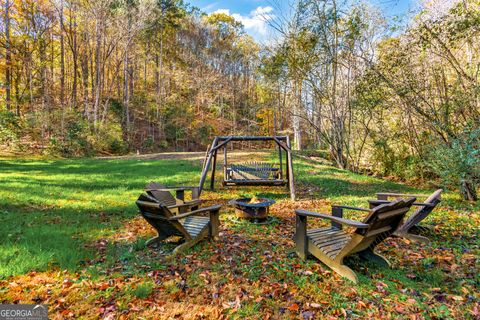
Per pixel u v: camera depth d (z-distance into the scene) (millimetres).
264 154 19344
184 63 41531
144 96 37250
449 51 7363
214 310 2553
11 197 6723
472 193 7094
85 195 7523
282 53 13859
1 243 3900
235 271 3293
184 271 3297
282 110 18969
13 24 24250
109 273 3232
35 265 3271
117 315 2469
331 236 3717
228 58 45750
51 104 27078
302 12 13320
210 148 8359
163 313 2508
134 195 7715
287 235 4652
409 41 8508
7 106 23516
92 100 30141
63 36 26812
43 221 5152
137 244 4070
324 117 15625
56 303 2623
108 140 25078
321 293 2812
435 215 5719
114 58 33562
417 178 11633
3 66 23031
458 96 7402
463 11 7031
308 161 16500
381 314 2475
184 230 3863
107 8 26234
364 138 13742
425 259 3596
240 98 42594
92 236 4461
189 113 36594
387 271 3316
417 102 8852
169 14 36594
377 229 3121
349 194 8352
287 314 2492
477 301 2672
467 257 3637
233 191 8750
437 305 2611
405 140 12109
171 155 20969
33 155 19938
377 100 10758
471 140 6363
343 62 13719
